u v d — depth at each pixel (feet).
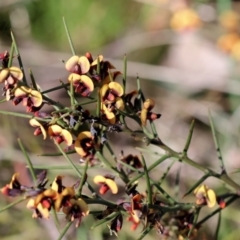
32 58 3.23
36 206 1.81
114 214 1.88
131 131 1.97
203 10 3.22
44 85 3.18
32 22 3.39
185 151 2.01
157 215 1.92
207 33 3.28
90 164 2.00
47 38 3.39
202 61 3.30
